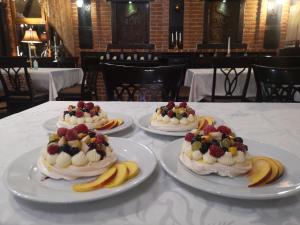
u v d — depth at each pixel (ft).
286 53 12.83
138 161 1.56
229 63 7.25
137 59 14.06
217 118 2.60
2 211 1.13
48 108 3.20
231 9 13.79
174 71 3.92
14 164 1.47
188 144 1.54
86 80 9.66
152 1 13.75
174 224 1.06
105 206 1.18
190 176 1.38
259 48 14.15
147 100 4.02
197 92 8.10
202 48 14.12
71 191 1.22
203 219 1.09
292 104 3.42
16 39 14.26
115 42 14.33
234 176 1.38
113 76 3.98
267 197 1.14
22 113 2.94
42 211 1.14
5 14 13.79
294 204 1.20
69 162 1.35
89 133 1.60
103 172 1.38
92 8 14.02
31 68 10.31
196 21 13.88
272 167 1.42
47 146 1.49
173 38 14.06
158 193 1.28
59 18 14.02
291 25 13.88
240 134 2.22
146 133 2.29
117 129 2.23
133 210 1.15
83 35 14.40
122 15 14.06
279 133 2.25
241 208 1.17
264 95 4.49
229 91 7.73
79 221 1.08
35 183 1.30
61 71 9.45
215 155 1.40
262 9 13.62
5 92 8.17
